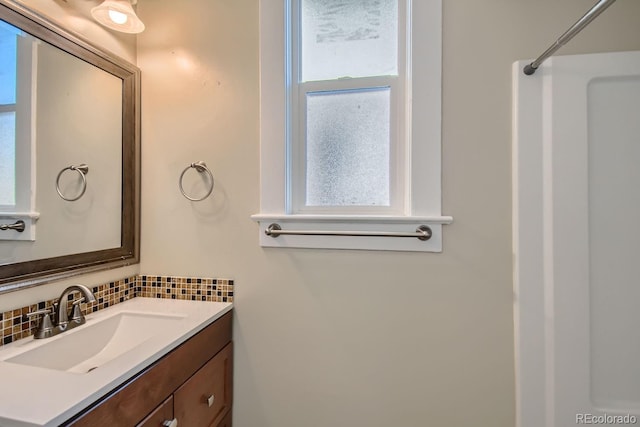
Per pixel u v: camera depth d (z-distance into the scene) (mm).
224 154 1312
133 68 1329
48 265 1017
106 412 693
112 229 1259
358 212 1277
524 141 1091
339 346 1237
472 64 1134
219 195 1317
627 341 1028
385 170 1266
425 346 1179
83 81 1137
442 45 1146
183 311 1193
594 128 1041
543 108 1074
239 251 1305
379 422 1214
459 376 1159
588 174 1043
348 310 1229
